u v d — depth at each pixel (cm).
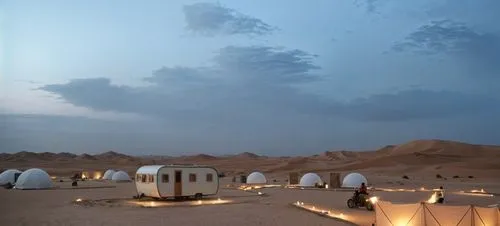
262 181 8081
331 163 16875
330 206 3609
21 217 2798
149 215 2892
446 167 13175
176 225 2442
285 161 19638
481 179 9762
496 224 2083
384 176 10994
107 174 9812
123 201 3953
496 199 4441
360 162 15938
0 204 3691
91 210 3203
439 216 2108
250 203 3809
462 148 19888
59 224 2480
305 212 3095
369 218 2794
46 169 15162
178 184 4034
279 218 2742
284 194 5103
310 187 6656
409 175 11525
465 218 2072
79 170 14738
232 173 14425
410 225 2152
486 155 18312
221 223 2519
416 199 4369
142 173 4141
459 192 5550
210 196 4588
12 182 7050
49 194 4928
